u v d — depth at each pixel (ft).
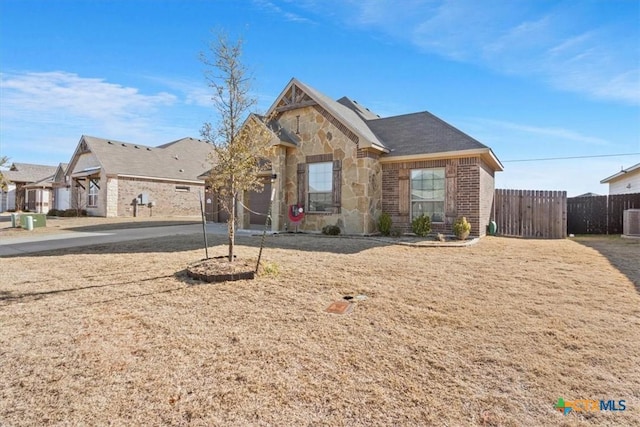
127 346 11.73
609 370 10.11
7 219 78.74
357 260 25.70
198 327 13.32
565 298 16.69
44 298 16.81
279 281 19.69
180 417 8.09
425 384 9.40
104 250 30.53
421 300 16.35
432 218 41.27
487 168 44.50
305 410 8.32
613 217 51.29
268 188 57.82
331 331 12.90
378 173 43.86
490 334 12.58
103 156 82.17
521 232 47.75
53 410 8.35
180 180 90.84
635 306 15.52
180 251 29.71
